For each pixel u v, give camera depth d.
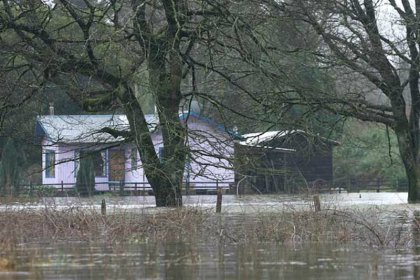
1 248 26.66
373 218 38.75
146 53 47.94
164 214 36.81
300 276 20.11
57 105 90.62
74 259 23.77
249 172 62.06
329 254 25.31
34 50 51.12
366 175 118.56
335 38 54.88
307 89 53.56
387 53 56.69
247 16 48.47
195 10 49.44
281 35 53.50
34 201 48.97
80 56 49.56
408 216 42.25
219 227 34.25
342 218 36.53
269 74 49.38
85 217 33.72
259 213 41.56
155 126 52.16
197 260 23.56
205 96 52.75
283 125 55.94
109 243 29.08
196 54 58.03
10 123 59.12
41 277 19.92
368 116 60.03
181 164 50.19
